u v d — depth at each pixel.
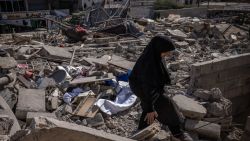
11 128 3.90
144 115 4.09
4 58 7.00
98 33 14.04
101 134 3.01
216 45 12.45
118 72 6.96
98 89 5.93
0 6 36.97
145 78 3.57
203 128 4.73
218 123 5.22
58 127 2.78
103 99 5.42
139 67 3.62
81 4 43.91
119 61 8.32
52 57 8.73
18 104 4.96
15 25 37.06
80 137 2.88
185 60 9.63
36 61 8.41
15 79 6.16
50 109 5.13
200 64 6.79
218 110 5.20
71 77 6.64
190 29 15.34
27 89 5.64
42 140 2.79
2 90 5.50
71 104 5.36
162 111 3.93
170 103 3.95
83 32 13.22
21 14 37.31
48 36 14.04
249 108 8.76
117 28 14.62
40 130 2.75
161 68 3.71
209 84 7.18
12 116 4.42
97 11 20.52
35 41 12.34
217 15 29.06
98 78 6.37
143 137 4.09
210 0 46.03
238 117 8.59
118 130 4.70
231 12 28.98
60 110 5.16
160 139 4.24
